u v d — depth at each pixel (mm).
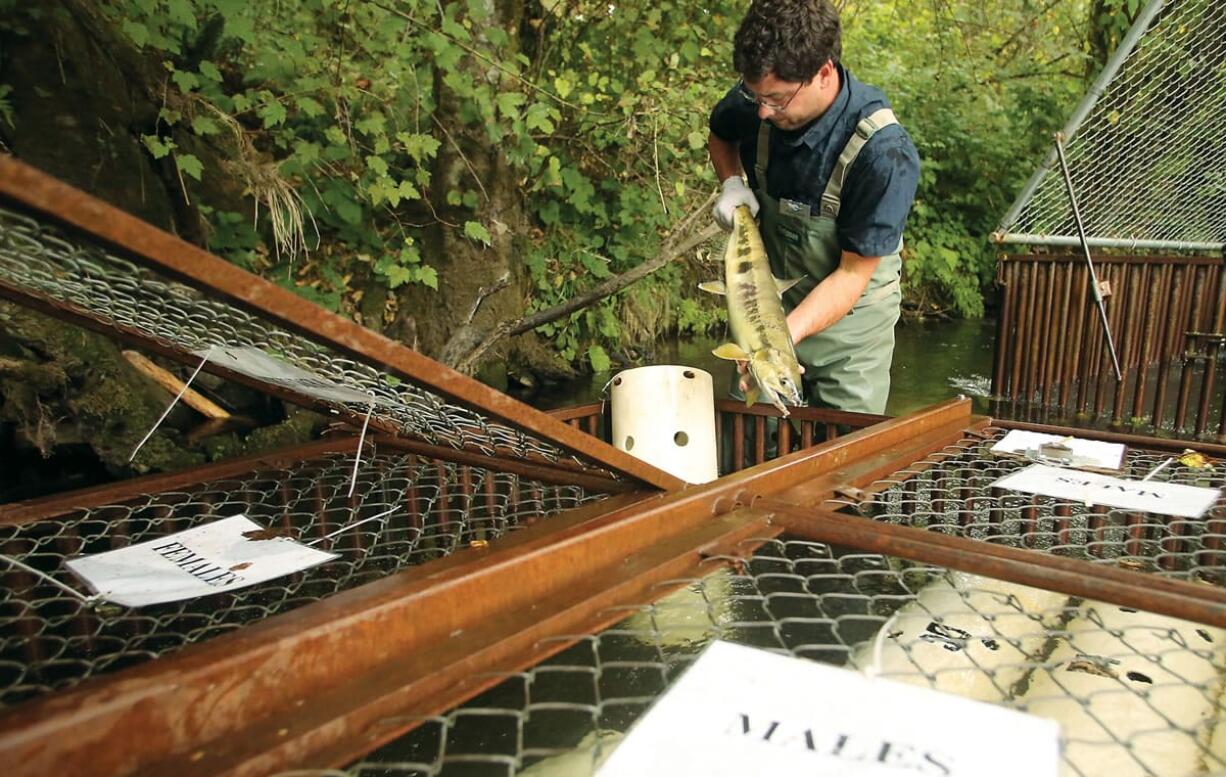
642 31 6824
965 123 12148
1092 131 4840
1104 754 1193
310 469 2088
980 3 11914
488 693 1488
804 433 2873
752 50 2602
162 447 4297
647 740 755
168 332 1637
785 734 761
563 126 7176
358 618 839
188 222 5188
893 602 1765
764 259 2594
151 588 1361
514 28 6312
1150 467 1874
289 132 5676
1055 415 5164
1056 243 4941
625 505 1410
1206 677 1414
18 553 1712
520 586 1010
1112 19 7914
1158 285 4836
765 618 1689
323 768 702
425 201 6012
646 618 1710
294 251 5602
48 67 4332
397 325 6105
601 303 7258
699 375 3213
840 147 2859
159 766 677
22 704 645
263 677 754
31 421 3887
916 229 11281
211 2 4816
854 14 11219
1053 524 1891
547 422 1220
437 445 2143
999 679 1442
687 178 7660
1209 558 1660
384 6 5453
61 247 1019
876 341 3396
